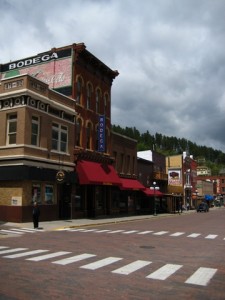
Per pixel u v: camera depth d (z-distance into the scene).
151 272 9.67
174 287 8.13
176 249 14.50
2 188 25.84
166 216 47.19
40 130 27.38
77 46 32.97
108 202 38.75
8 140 26.47
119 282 8.41
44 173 26.83
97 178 32.84
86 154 33.38
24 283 8.06
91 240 16.81
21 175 24.92
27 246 14.27
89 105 35.66
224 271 10.16
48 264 10.35
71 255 12.10
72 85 32.59
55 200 28.55
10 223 24.36
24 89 25.77
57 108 29.50
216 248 15.02
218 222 33.56
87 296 7.13
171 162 75.81
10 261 10.77
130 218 36.38
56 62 33.62
